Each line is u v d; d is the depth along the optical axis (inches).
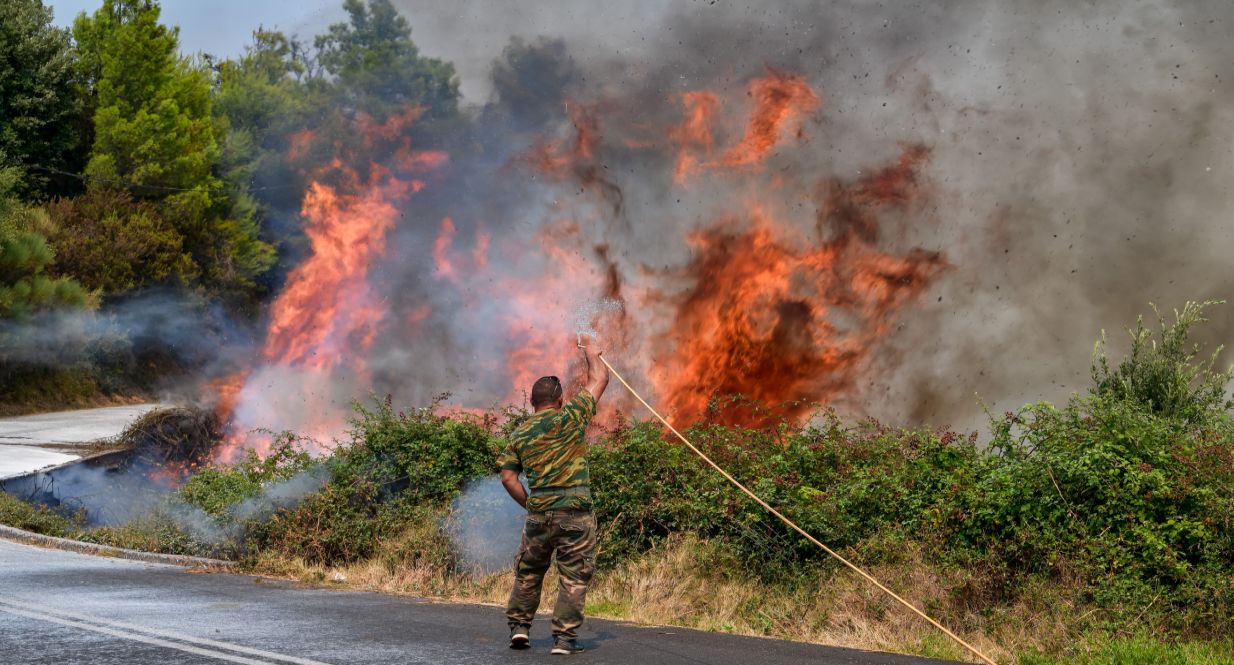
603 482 378.6
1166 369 407.2
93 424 1023.0
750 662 238.8
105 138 1582.2
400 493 420.5
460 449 415.5
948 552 323.9
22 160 1482.5
